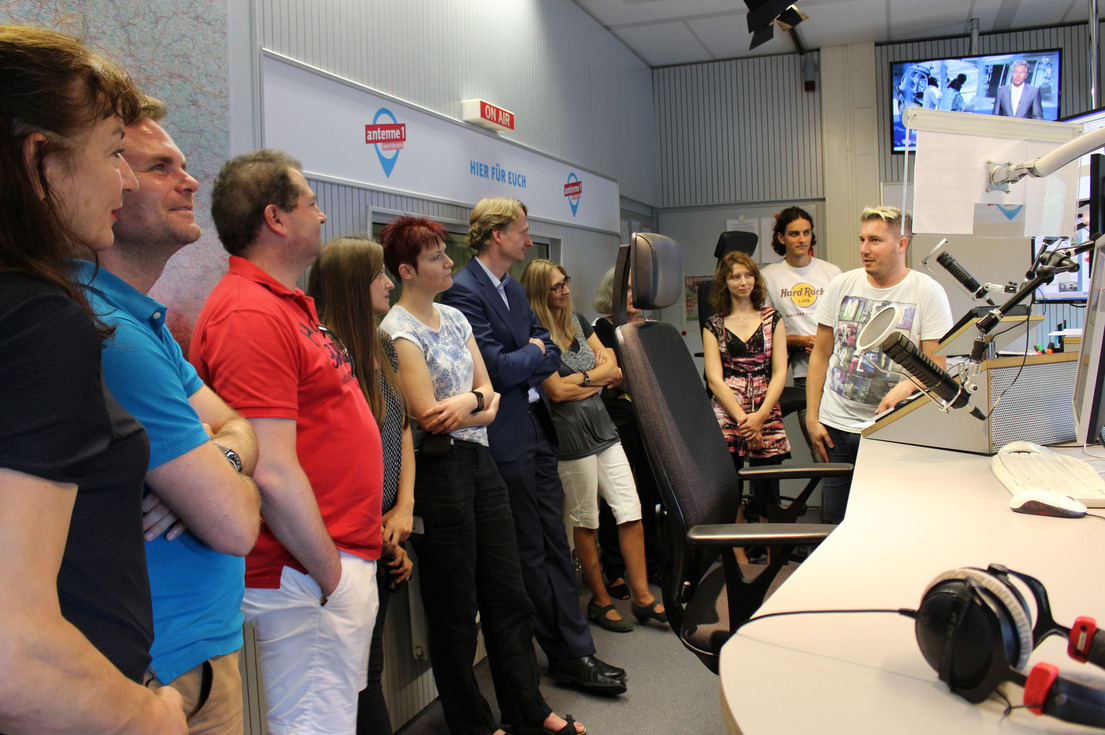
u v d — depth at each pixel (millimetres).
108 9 1467
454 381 2096
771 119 5762
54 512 616
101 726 644
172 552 1016
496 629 2156
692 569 1587
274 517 1302
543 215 3652
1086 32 5266
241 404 1277
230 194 1429
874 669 805
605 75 4723
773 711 726
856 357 2738
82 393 647
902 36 5430
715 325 3576
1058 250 1661
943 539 1239
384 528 1794
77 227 727
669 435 1572
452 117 2838
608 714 2334
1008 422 1927
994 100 5297
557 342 2975
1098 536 1224
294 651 1408
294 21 2023
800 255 4391
